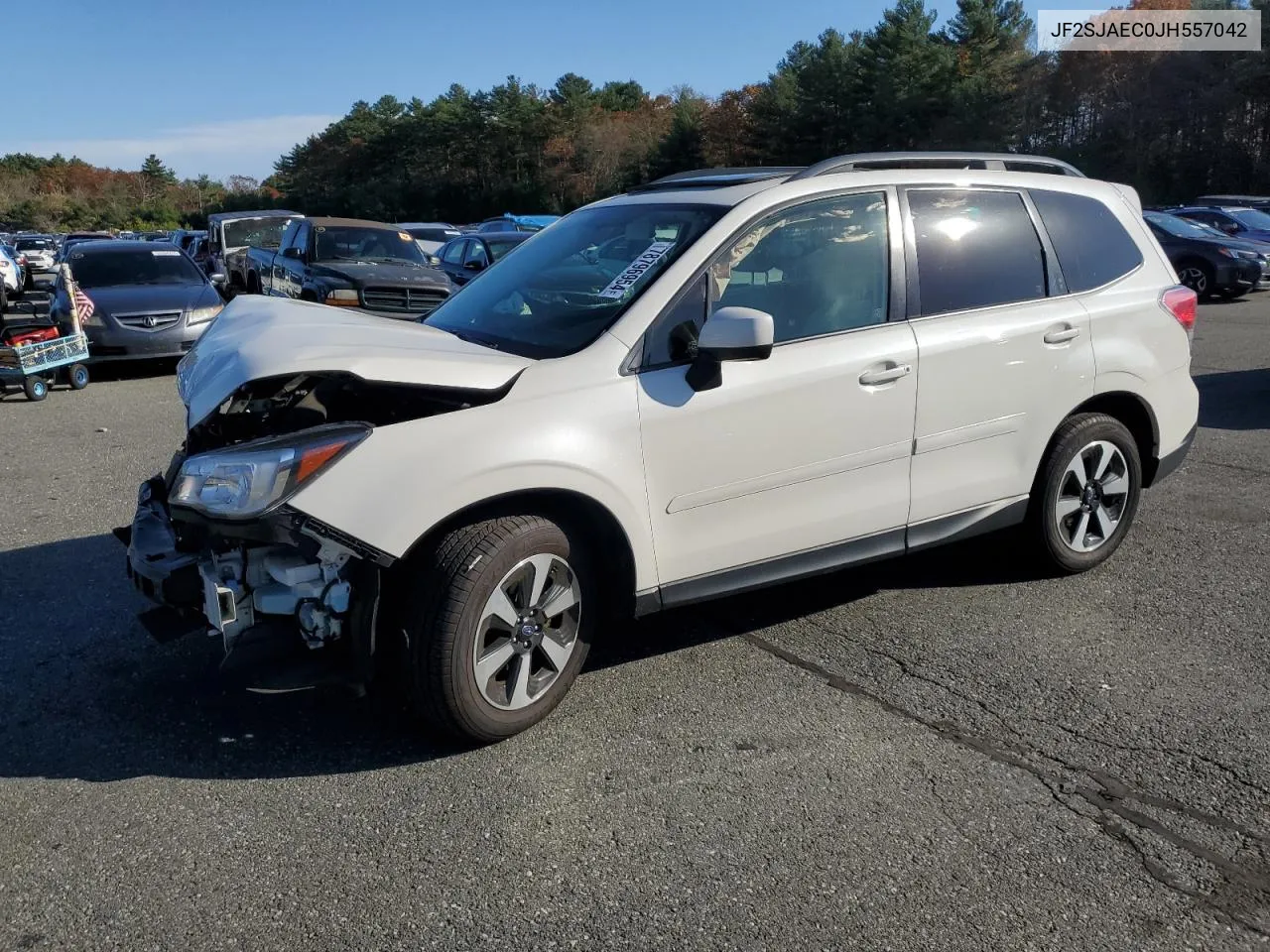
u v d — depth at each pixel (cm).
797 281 397
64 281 1138
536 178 8425
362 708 375
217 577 335
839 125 6109
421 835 299
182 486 327
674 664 413
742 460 376
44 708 375
